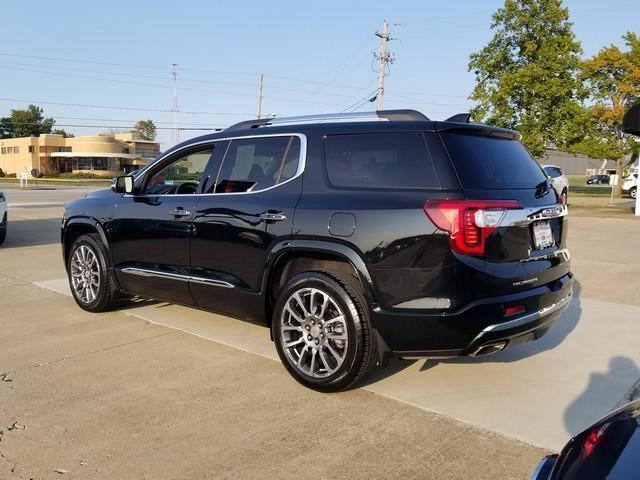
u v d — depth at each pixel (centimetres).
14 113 10731
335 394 395
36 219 1619
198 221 470
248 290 438
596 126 2803
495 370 442
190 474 296
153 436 336
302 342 403
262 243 421
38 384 411
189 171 513
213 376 427
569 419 359
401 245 356
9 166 8169
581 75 2566
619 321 585
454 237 343
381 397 391
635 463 172
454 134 378
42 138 7650
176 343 502
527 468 302
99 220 566
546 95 2444
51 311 609
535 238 383
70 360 459
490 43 2575
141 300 655
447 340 351
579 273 860
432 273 348
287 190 420
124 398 388
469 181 358
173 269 498
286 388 405
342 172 399
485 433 340
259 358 464
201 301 482
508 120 2558
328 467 303
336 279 380
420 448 323
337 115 430
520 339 371
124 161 7944
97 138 7575
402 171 374
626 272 868
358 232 371
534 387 409
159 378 423
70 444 326
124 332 533
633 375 434
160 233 504
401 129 383
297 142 428
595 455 188
